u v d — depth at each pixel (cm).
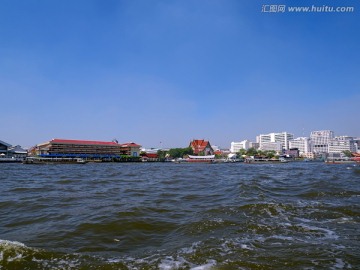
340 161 14488
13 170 6538
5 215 1475
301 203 1689
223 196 2044
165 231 1155
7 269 750
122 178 3903
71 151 15488
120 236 1084
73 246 963
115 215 1391
